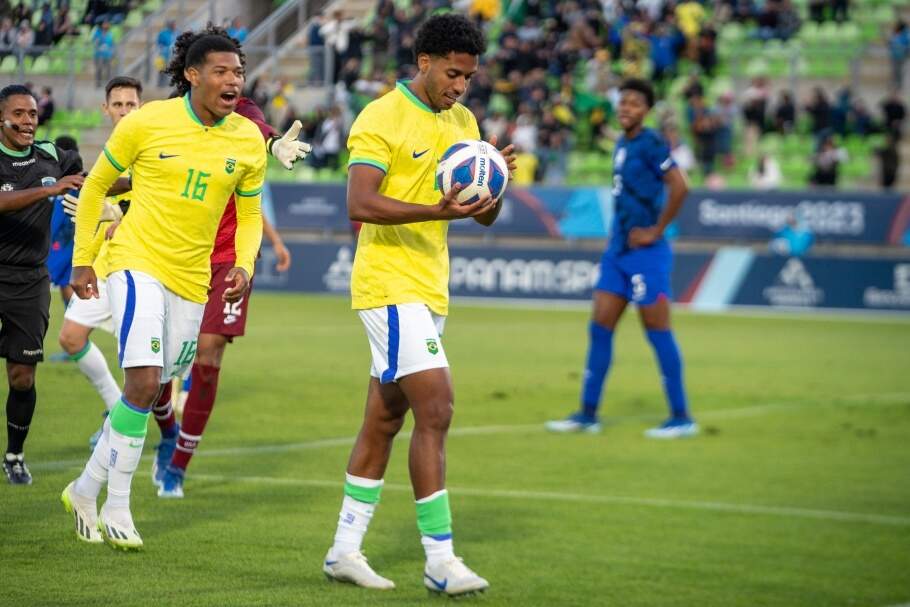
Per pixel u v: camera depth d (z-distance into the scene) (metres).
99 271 25.69
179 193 19.12
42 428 28.88
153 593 17.22
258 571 18.91
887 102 89.62
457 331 62.66
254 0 86.81
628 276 35.06
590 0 97.38
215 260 23.36
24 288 22.50
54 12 40.31
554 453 32.16
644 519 25.44
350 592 18.08
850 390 46.78
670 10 97.81
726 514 26.41
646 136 34.09
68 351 26.00
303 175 88.88
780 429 37.88
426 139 18.08
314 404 36.88
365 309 18.08
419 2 95.38
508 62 93.50
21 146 22.14
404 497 25.64
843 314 79.12
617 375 48.91
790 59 97.44
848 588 21.36
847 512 27.27
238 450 29.22
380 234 17.97
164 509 22.67
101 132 39.34
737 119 95.00
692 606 19.41
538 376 47.06
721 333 65.81
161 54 47.12
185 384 30.70
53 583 17.41
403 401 18.52
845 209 79.75
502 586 19.53
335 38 89.94
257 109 23.23
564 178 87.75
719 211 81.50
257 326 59.88
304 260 83.75
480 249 84.06
